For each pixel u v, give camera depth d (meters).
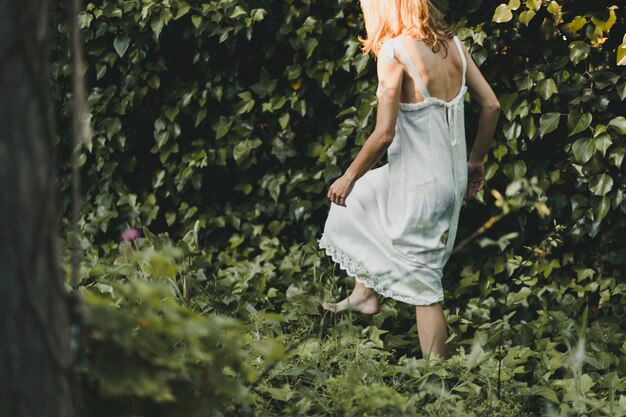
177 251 2.12
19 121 1.44
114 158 4.91
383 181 3.70
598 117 4.18
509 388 3.32
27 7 1.44
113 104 4.84
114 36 4.74
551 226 4.30
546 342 3.73
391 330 4.14
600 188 4.10
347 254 3.74
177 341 2.33
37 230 1.46
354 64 4.34
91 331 1.82
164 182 4.89
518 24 4.17
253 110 4.70
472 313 4.14
